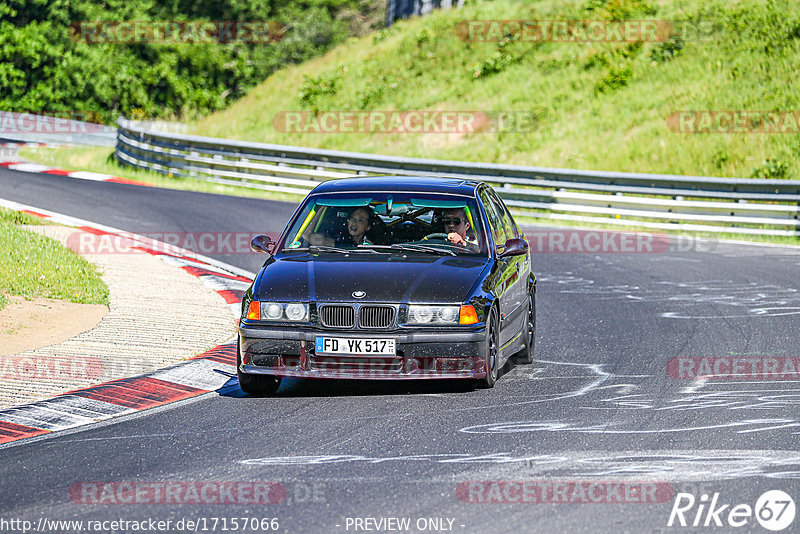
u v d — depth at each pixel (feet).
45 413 81.15
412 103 371.15
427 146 336.29
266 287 87.15
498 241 99.66
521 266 102.73
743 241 216.33
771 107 308.81
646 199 236.22
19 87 514.68
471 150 326.24
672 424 76.95
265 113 392.88
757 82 325.01
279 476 64.34
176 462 67.87
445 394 87.76
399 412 81.25
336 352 83.66
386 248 94.27
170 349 104.53
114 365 97.09
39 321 114.62
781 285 155.53
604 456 68.13
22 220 192.95
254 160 291.99
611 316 130.21
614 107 333.83
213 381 93.56
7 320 113.70
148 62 555.69
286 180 281.33
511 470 64.95
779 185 226.79
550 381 93.45
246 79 583.17
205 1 590.14
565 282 160.97
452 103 364.17
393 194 99.45
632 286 156.15
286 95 407.64
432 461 67.15
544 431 74.84
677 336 116.16
